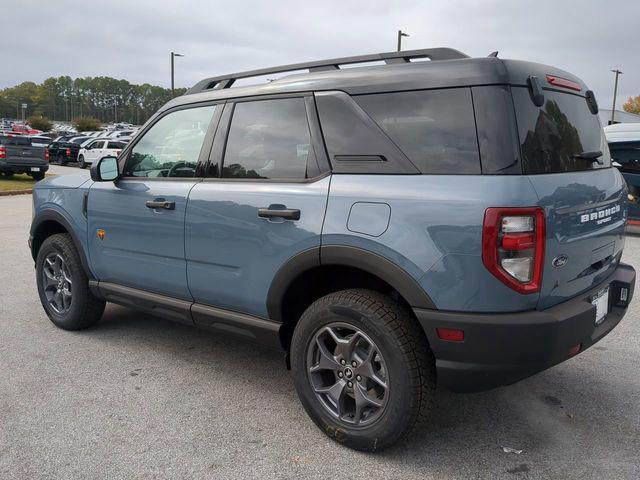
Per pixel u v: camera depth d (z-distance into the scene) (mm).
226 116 3580
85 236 4359
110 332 4754
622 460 2863
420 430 3148
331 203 2906
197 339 4613
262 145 3352
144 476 2717
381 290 3070
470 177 2566
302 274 3100
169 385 3730
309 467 2801
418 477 2715
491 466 2809
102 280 4355
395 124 2832
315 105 3131
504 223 2453
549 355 2539
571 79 3193
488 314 2514
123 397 3545
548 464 2826
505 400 3529
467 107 2637
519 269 2490
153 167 3982
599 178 3090
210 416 3314
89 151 27250
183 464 2820
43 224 4828
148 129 4090
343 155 2971
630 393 3631
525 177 2521
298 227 3010
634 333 4762
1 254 7945
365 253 2754
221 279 3453
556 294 2674
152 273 3895
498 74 2600
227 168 3516
